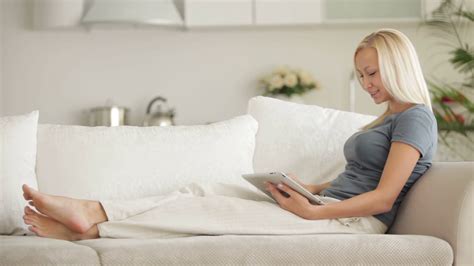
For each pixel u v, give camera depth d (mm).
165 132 2566
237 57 5539
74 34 5512
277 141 2629
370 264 1803
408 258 1819
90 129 2555
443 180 2076
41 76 5492
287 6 5266
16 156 2396
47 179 2436
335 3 5266
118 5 4938
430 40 5465
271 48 5535
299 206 2135
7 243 1849
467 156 5262
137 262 1743
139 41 5523
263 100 2756
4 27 5473
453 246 1911
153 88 5523
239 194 2320
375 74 2340
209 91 5523
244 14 5277
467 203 1927
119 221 2102
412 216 2143
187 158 2506
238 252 1785
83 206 2139
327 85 5523
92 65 5512
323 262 1792
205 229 2066
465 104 5113
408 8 5270
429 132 2229
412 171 2234
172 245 1806
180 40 5539
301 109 2715
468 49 5238
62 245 1791
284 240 1852
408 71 2305
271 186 2211
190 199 2168
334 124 2664
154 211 2137
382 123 2361
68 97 5500
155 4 5027
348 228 2143
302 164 2594
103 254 1754
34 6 5422
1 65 5461
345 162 2590
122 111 5273
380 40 2330
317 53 5531
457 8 5250
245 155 2586
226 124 2621
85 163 2453
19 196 2348
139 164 2475
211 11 5277
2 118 2479
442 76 5465
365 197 2135
